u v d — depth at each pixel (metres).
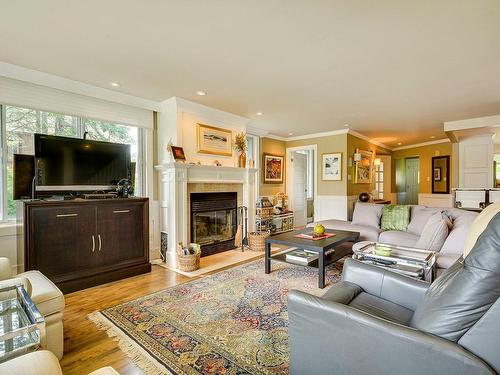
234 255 4.16
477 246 0.97
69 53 2.42
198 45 2.29
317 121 5.09
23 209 2.51
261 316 2.19
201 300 2.50
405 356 0.98
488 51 2.39
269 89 3.35
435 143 7.53
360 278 1.73
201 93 3.50
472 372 0.86
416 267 2.23
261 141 6.15
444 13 1.85
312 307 1.21
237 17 1.90
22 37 2.16
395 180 8.74
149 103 3.78
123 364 1.64
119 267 3.10
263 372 1.55
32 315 1.30
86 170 3.08
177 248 3.58
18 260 2.78
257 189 6.00
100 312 2.29
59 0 1.71
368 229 3.91
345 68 2.76
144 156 3.91
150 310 2.31
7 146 2.83
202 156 4.07
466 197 5.15
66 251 2.73
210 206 4.21
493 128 4.94
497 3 1.74
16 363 0.92
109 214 3.04
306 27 2.03
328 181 6.17
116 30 2.06
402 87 3.29
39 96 2.92
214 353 1.73
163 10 1.82
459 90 3.41
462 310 0.93
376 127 5.66
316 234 3.32
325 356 1.18
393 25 2.00
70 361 1.67
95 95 3.28
